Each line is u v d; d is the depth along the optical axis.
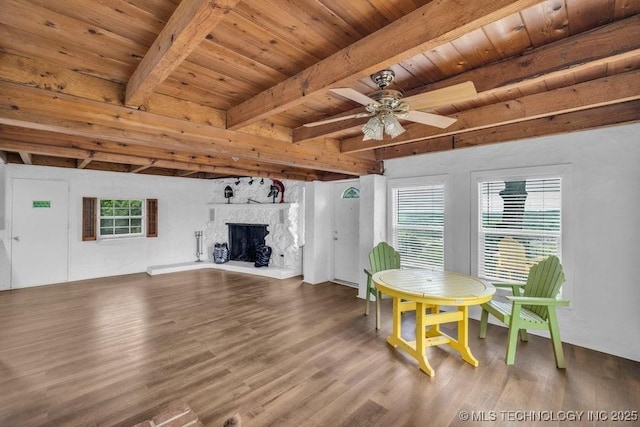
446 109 2.85
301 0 1.34
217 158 4.89
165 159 4.41
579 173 3.20
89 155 3.81
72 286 5.59
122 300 4.77
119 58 1.81
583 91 2.29
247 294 5.15
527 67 1.80
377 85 2.25
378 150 4.55
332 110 2.85
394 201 4.80
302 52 1.78
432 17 1.34
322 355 3.01
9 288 5.37
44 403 2.26
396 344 3.19
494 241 3.82
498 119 2.68
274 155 3.29
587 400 2.31
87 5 1.32
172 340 3.33
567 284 3.28
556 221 3.38
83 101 2.08
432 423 2.07
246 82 2.18
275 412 2.18
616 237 3.00
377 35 1.54
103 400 2.30
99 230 6.34
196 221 7.73
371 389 2.45
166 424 1.35
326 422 2.08
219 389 2.45
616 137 3.00
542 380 2.57
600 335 3.09
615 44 1.53
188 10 1.20
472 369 2.75
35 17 1.40
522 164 3.56
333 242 6.16
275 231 6.95
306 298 4.93
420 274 3.51
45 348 3.12
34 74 1.83
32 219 5.57
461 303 2.67
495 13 1.17
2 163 5.15
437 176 4.28
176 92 2.37
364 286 4.90
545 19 1.51
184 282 5.96
